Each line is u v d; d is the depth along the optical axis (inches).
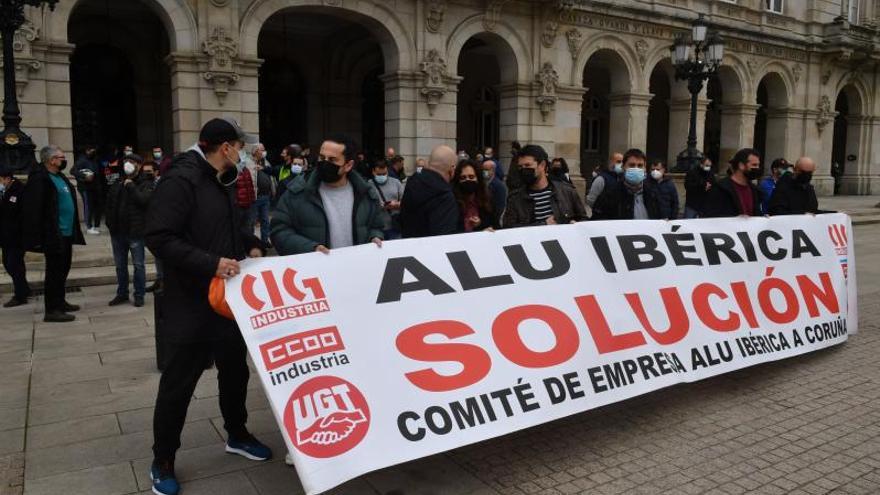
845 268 250.7
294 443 124.1
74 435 164.9
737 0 987.3
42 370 215.5
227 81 572.4
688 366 184.7
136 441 161.6
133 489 138.1
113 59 749.9
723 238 214.2
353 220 161.6
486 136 1015.0
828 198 1115.9
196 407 185.0
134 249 306.0
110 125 754.8
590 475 146.6
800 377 212.5
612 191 261.0
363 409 133.6
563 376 160.2
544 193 217.6
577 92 798.5
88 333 262.4
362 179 166.2
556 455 156.9
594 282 179.0
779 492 139.3
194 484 141.0
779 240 228.2
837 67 1128.2
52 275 278.8
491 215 213.9
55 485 139.1
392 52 673.6
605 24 815.7
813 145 1122.0
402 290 150.5
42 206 270.2
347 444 128.6
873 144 1240.8
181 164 136.9
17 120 384.5
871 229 708.7
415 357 144.6
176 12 552.1
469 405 144.7
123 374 212.1
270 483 142.1
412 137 685.9
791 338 215.5
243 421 154.6
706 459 154.6
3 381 204.4
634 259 190.2
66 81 516.1
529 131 775.7
